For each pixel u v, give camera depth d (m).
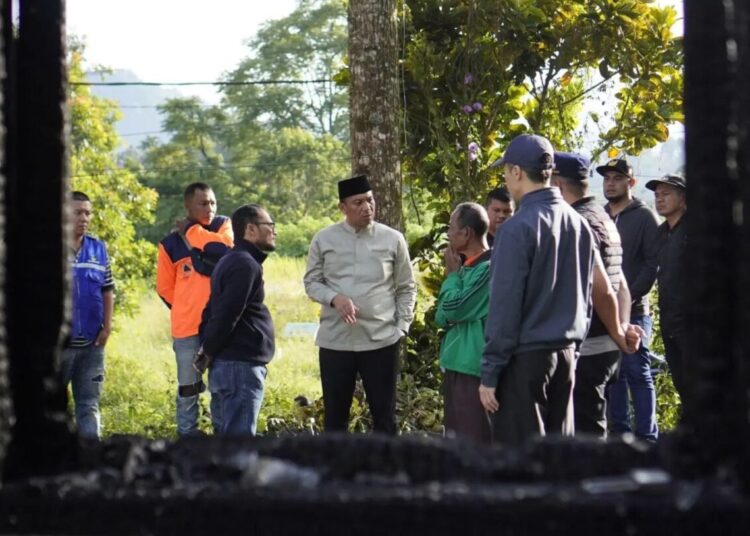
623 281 7.69
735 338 2.53
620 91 12.70
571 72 12.59
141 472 2.76
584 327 6.12
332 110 78.94
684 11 2.56
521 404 5.98
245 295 8.29
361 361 8.70
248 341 8.41
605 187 9.51
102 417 12.45
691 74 2.55
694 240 2.56
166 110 75.31
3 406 2.61
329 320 8.71
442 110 11.96
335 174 72.19
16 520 2.54
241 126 75.50
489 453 2.81
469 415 7.23
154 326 25.19
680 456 2.58
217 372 8.41
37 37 2.76
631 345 7.20
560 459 2.77
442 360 7.43
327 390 8.74
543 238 5.96
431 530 2.43
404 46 11.81
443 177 11.92
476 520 2.42
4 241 2.65
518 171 6.11
